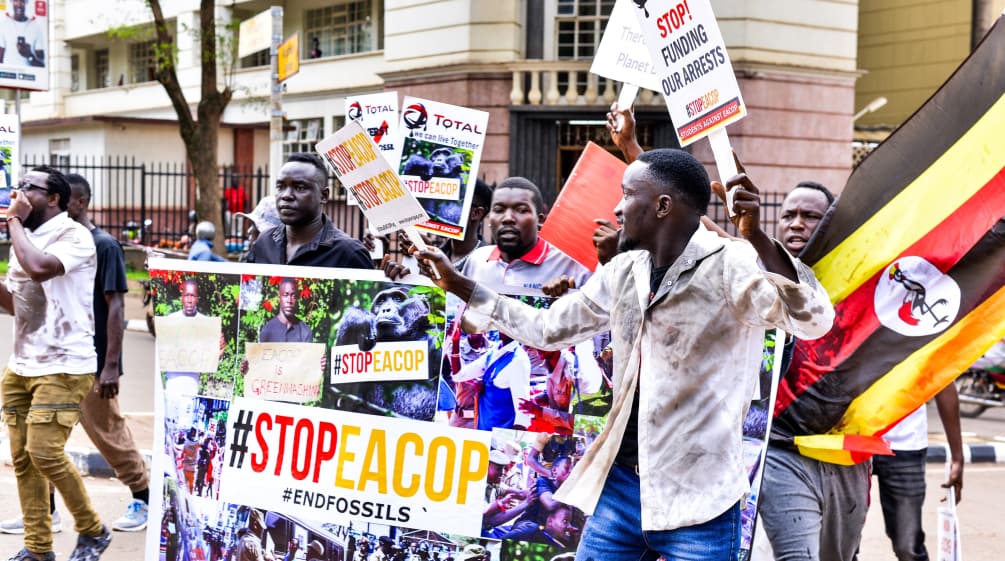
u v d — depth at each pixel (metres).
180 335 4.27
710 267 3.02
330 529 4.10
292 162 5.21
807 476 4.01
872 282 4.02
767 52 17.11
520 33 18.14
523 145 17.80
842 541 4.18
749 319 2.97
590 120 17.48
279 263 5.32
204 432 4.25
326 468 4.12
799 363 4.08
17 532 5.88
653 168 3.08
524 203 5.00
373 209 3.41
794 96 17.45
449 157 4.52
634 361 3.12
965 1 21.52
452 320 4.03
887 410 3.94
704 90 3.21
